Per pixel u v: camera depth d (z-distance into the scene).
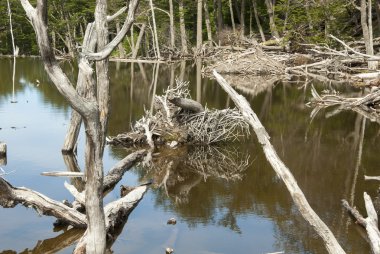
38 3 3.80
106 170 7.89
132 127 10.30
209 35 36.81
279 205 6.41
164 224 5.71
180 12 36.84
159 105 10.24
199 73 25.20
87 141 4.39
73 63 33.34
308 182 7.39
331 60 22.02
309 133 10.96
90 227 4.54
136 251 4.98
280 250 5.05
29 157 8.56
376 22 31.39
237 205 6.38
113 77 23.30
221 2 40.19
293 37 27.36
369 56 19.33
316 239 5.33
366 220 5.36
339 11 25.92
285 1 29.92
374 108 14.12
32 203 5.44
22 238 5.25
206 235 5.40
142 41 41.09
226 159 8.70
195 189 7.03
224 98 15.80
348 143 10.01
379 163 8.49
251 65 23.88
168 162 8.45
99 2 5.99
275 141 10.16
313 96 15.80
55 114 12.82
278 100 15.80
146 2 38.94
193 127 9.77
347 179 7.57
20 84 19.86
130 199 6.20
